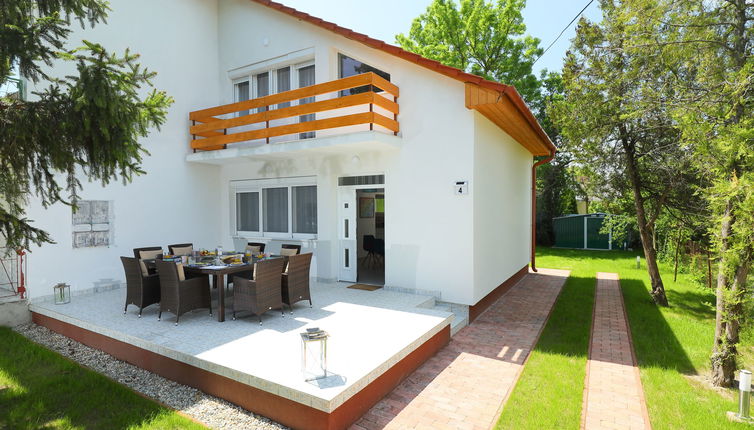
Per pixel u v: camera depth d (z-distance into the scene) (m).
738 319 4.67
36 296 7.10
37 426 3.69
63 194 7.39
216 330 5.35
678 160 8.15
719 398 4.44
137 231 8.69
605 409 4.09
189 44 9.69
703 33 5.06
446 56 21.39
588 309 8.16
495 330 6.69
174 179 9.46
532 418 3.82
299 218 9.38
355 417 3.75
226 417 3.81
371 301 6.96
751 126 4.23
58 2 4.18
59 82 4.18
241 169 10.21
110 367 5.06
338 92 8.49
